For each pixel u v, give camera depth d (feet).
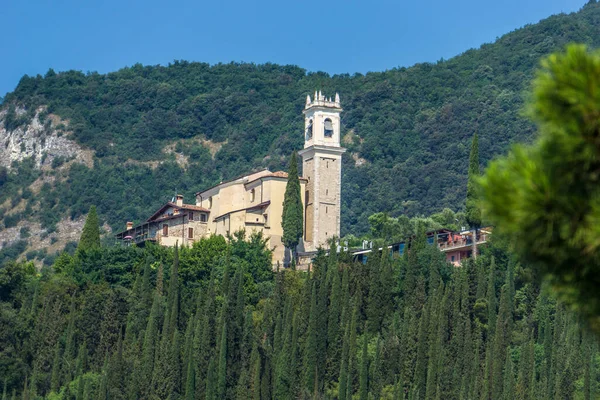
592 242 107.96
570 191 109.09
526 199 109.91
